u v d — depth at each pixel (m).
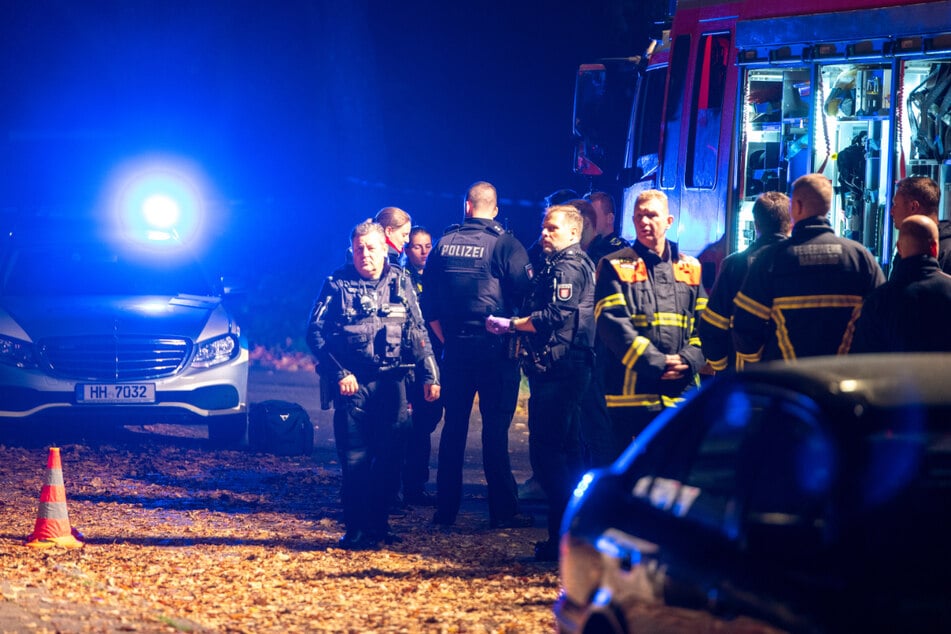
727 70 24.28
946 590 7.67
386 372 19.22
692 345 17.05
